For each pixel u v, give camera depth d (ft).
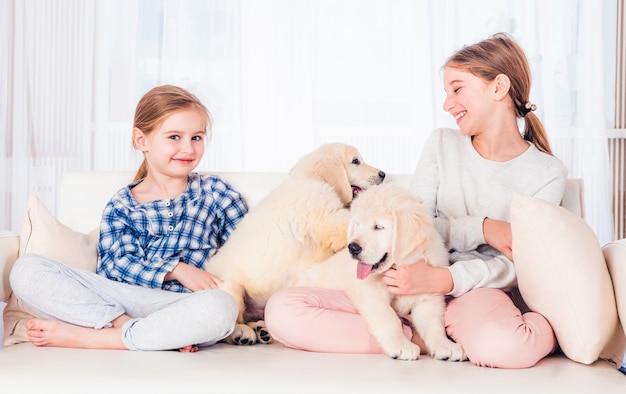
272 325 5.21
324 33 12.28
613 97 12.59
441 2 12.11
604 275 4.87
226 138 12.26
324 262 5.92
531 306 5.17
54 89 12.18
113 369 4.26
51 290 5.17
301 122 12.23
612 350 5.00
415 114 12.24
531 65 12.08
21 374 4.15
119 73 12.14
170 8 12.04
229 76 12.20
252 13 12.17
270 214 5.99
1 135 12.16
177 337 4.90
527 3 12.03
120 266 6.06
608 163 12.30
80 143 12.22
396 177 6.93
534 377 4.33
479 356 4.70
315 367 4.44
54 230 5.90
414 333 5.45
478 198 6.08
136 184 6.70
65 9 12.10
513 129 6.26
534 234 4.96
